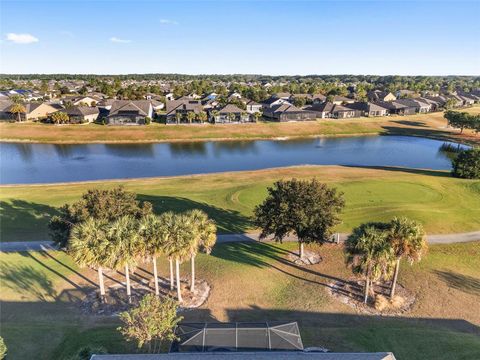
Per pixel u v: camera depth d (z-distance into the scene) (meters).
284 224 38.25
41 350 26.12
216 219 52.06
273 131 127.81
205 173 80.81
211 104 168.00
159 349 25.91
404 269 38.91
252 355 22.03
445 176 73.81
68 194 61.97
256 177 74.00
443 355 25.03
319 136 127.44
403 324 30.48
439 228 48.31
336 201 41.00
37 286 36.06
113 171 82.44
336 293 35.19
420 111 170.62
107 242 29.44
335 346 26.47
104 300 33.19
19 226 49.19
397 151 105.56
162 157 96.38
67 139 112.88
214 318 31.12
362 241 30.44
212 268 39.50
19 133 115.06
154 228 31.09
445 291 35.25
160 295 34.50
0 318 31.06
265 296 34.66
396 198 58.66
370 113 157.25
